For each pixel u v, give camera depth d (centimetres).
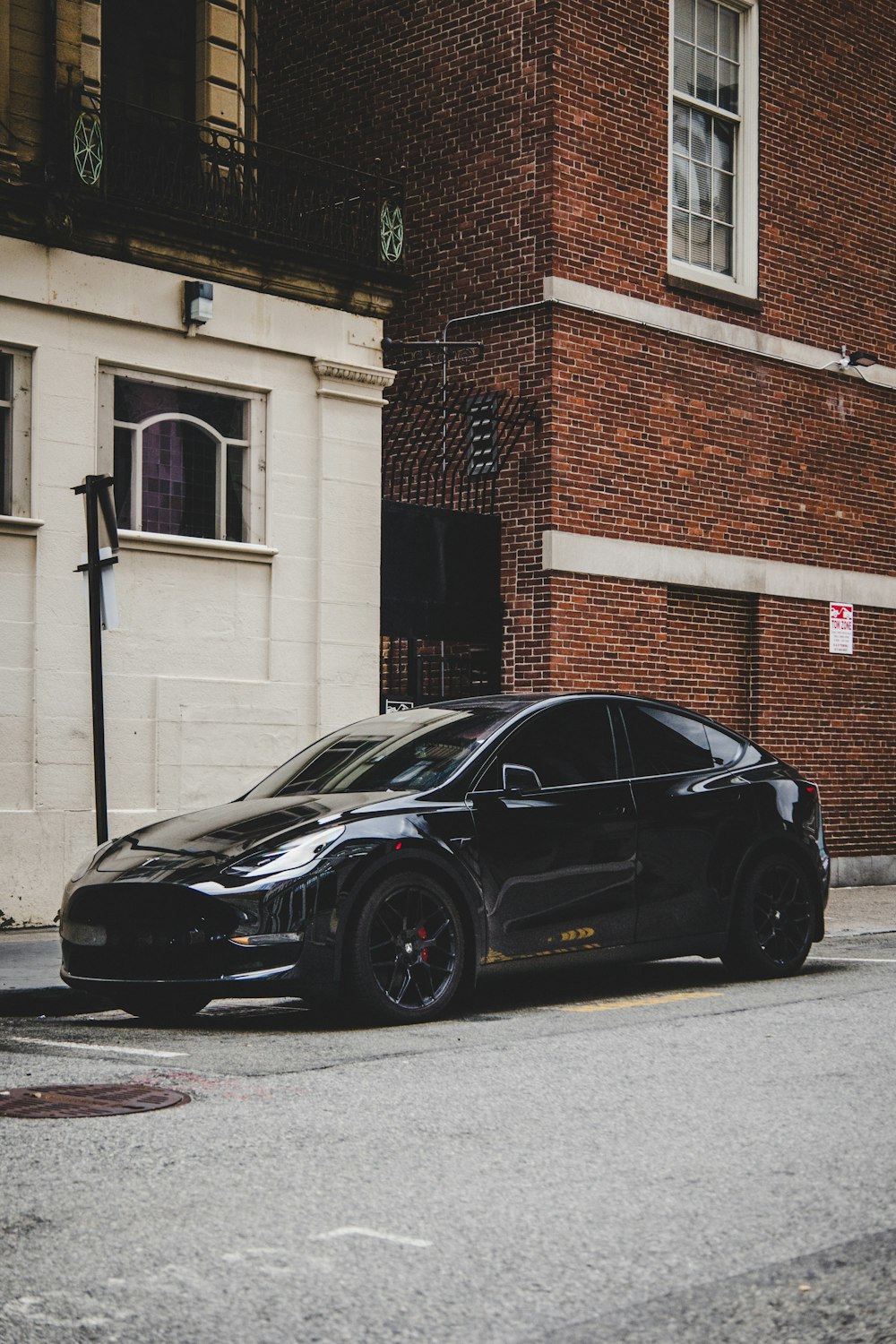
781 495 1766
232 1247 427
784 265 1783
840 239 1852
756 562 1731
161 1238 435
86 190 1259
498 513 1573
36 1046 751
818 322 1819
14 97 1246
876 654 1878
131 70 1389
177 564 1320
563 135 1564
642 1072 659
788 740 1762
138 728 1288
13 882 1209
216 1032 790
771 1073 654
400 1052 710
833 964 1040
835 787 1816
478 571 1550
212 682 1334
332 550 1420
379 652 1449
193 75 1432
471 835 813
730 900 923
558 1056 695
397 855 785
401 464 1627
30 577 1230
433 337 1655
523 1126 563
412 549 1500
